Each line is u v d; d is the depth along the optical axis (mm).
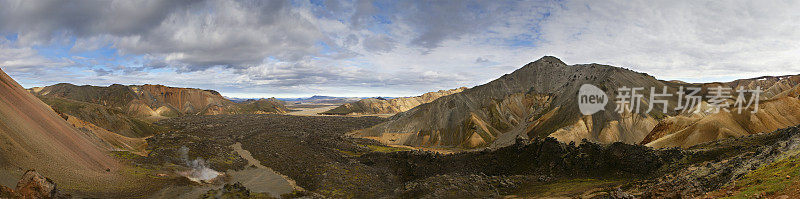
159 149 127562
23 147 60812
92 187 63406
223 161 126812
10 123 63812
